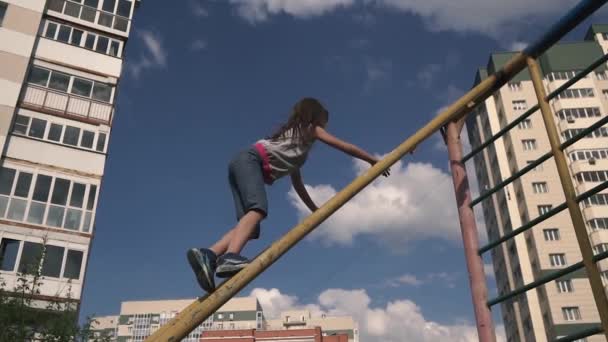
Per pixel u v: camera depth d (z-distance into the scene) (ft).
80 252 57.06
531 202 134.62
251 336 122.83
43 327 41.47
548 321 122.93
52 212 57.67
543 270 126.93
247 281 7.00
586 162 132.36
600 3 8.79
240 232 7.48
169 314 260.83
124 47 72.54
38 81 63.62
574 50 149.89
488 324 9.22
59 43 66.90
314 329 123.54
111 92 67.97
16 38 62.95
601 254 7.77
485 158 160.15
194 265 6.94
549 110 9.35
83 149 62.69
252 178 7.93
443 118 9.70
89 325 41.93
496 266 154.92
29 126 60.70
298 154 8.46
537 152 141.38
